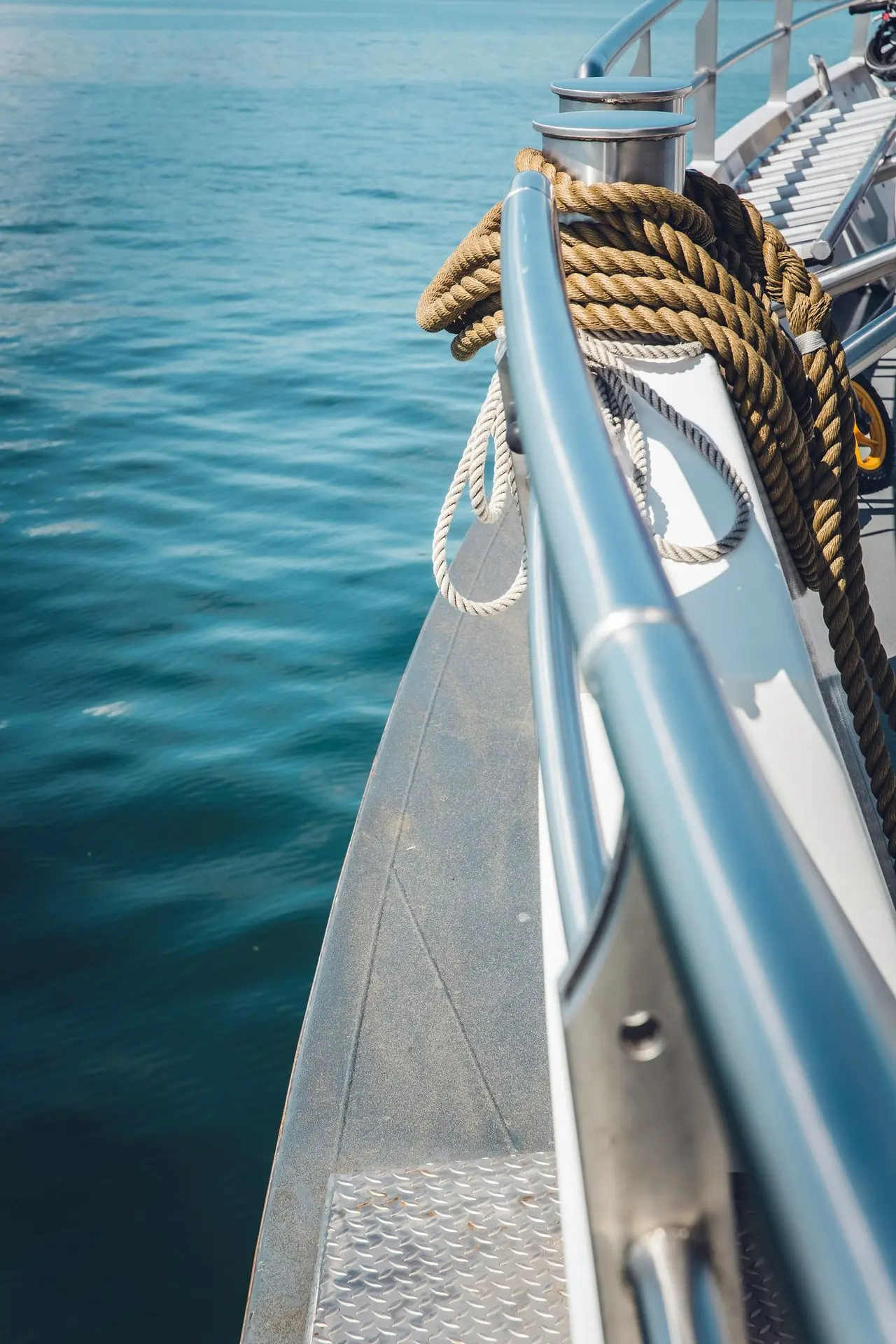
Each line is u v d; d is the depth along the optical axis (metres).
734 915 0.38
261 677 8.59
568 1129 1.06
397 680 8.57
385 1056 1.71
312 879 6.48
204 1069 5.26
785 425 1.52
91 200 31.42
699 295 1.52
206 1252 4.41
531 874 2.03
